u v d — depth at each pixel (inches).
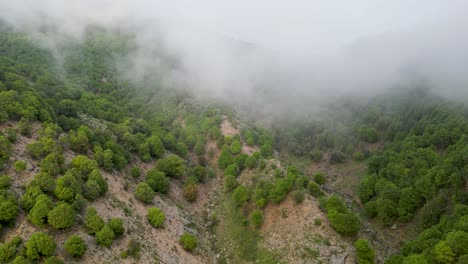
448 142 5398.6
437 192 4335.6
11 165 2933.1
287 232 3585.1
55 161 3127.5
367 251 3147.1
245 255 3592.5
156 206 3848.4
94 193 3083.2
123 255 2787.9
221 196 4739.2
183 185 4729.3
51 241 2365.9
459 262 2731.3
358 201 5329.7
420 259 2893.7
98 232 2738.7
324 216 3602.4
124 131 5036.9
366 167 6259.8
